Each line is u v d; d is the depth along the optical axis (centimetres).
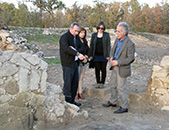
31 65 326
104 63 546
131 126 350
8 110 301
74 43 441
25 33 1809
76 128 340
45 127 337
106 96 529
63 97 384
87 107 460
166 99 440
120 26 405
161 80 450
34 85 330
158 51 1652
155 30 4322
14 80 306
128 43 408
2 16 3362
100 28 523
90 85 603
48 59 967
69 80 421
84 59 437
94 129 334
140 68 852
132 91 530
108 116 404
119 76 417
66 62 414
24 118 317
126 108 425
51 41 1692
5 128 297
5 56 296
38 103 336
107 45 532
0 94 292
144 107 451
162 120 381
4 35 811
